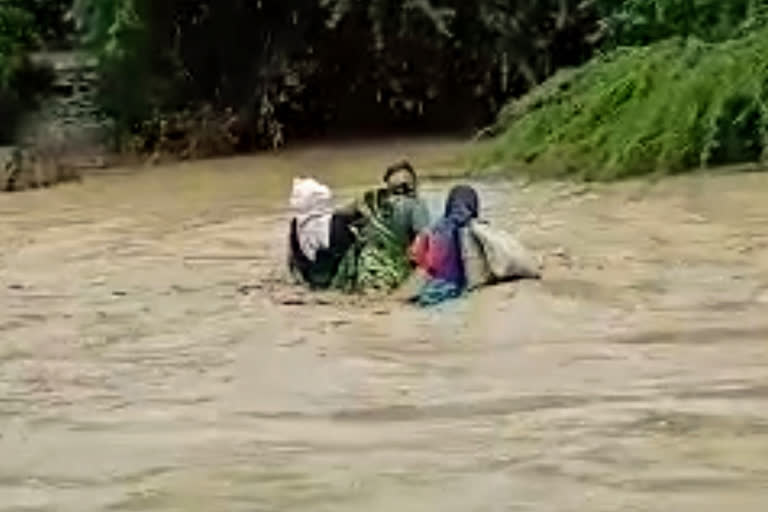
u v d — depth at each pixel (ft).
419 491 32.30
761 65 75.66
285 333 48.67
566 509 30.73
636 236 60.59
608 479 32.50
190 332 49.73
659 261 55.52
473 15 109.19
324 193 55.77
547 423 36.94
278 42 113.39
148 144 112.68
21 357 47.24
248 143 112.57
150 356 46.62
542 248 59.16
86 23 111.14
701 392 38.96
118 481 34.09
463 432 36.60
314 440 36.60
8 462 35.94
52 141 115.85
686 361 42.16
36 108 118.01
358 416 38.60
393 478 33.30
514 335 46.55
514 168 81.30
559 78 82.94
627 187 73.56
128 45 111.04
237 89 113.91
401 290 53.88
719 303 48.78
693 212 65.21
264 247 65.31
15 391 42.93
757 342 43.93
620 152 76.18
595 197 71.31
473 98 113.39
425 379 41.96
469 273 52.65
